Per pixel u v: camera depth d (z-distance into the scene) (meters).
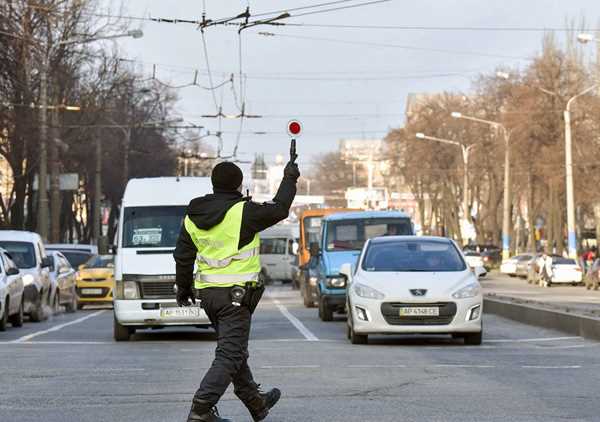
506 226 181.25
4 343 45.50
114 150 177.75
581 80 174.25
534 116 174.75
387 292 43.06
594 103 164.38
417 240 47.41
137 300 47.44
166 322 47.50
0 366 34.06
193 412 19.47
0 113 118.69
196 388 27.81
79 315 77.88
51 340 47.94
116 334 48.03
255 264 20.22
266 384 28.58
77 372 32.09
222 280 19.98
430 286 43.25
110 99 144.25
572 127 171.25
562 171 170.50
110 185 185.50
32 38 116.75
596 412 23.36
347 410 23.69
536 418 22.47
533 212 196.62
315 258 82.25
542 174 177.00
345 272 49.12
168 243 49.00
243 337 20.09
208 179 51.84
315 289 82.88
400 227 67.69
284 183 20.22
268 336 49.56
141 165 188.88
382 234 67.19
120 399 25.66
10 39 115.94
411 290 43.09
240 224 19.97
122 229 49.38
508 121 179.75
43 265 69.31
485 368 32.91
